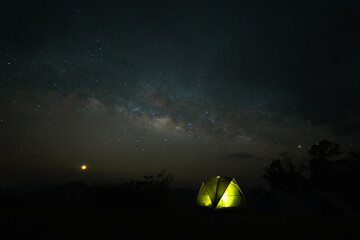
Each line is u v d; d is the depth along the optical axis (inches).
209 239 88.5
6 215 108.7
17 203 175.3
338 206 323.9
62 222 103.2
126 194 201.9
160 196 204.1
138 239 85.0
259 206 669.9
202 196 329.4
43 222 100.0
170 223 116.0
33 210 133.8
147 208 195.0
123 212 153.3
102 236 85.6
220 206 308.5
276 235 98.0
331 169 649.6
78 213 133.8
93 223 105.7
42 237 78.6
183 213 164.2
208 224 118.3
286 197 673.6
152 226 107.1
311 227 115.6
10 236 76.7
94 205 197.3
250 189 763.4
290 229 110.3
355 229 113.1
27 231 84.0
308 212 348.5
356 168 622.8
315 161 657.6
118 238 84.7
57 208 158.4
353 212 320.2
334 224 126.1
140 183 215.6
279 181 683.4
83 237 82.5
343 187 609.0
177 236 91.1
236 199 316.2
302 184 668.7
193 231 100.2
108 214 136.6
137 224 109.5
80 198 206.4
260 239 91.0
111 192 201.2
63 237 80.8
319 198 344.5
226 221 129.6
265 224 123.7
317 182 646.5
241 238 91.4
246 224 121.9
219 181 335.0
